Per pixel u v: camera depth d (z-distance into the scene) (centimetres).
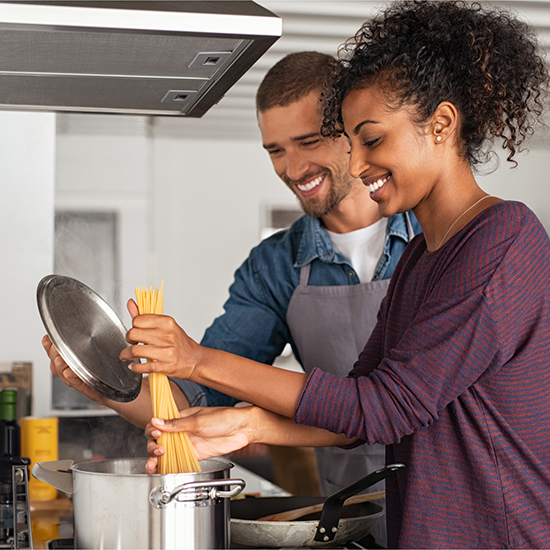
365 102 103
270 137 163
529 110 114
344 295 172
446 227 107
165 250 501
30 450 181
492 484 98
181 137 506
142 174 486
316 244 175
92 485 91
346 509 130
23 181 270
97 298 124
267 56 311
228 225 513
